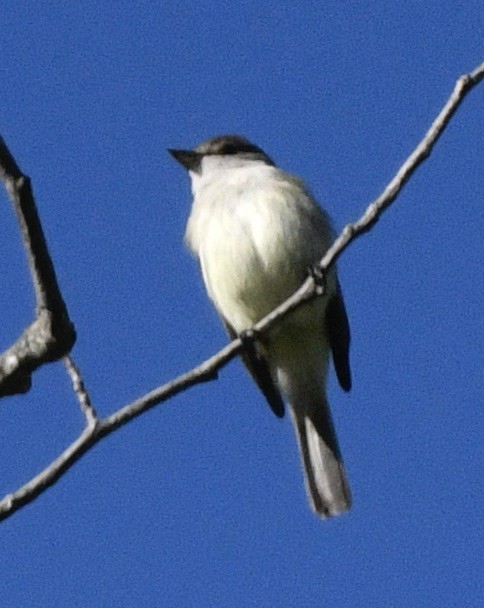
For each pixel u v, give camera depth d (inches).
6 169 224.7
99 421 246.7
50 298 239.9
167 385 261.9
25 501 237.0
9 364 247.1
